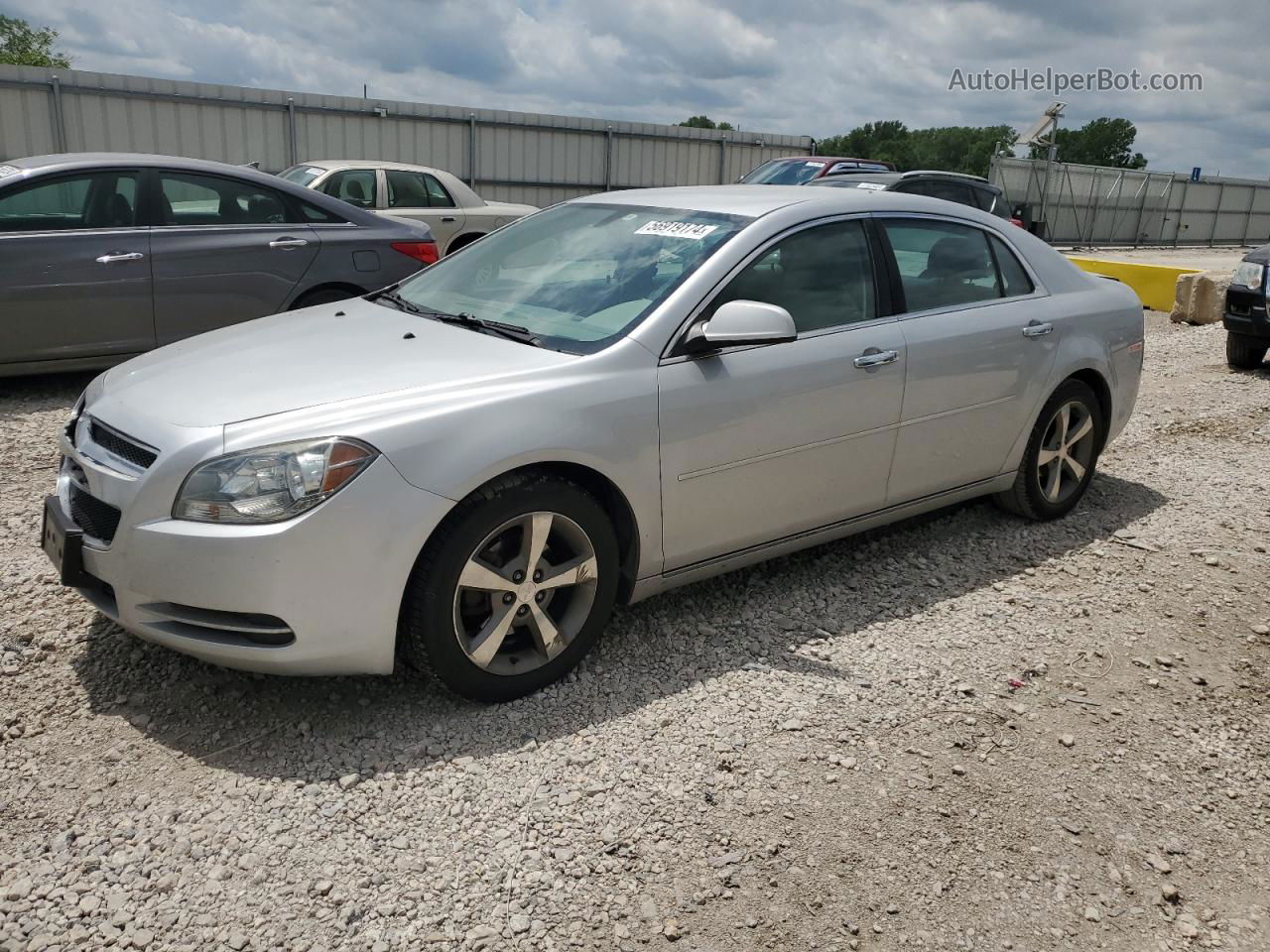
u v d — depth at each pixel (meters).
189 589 2.86
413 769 2.89
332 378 3.21
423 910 2.39
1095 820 2.87
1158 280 14.73
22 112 17.59
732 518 3.70
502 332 3.60
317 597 2.86
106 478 3.02
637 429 3.33
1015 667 3.66
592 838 2.66
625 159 25.05
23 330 6.33
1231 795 3.02
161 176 6.78
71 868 2.46
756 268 3.72
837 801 2.86
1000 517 5.14
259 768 2.87
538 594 3.25
